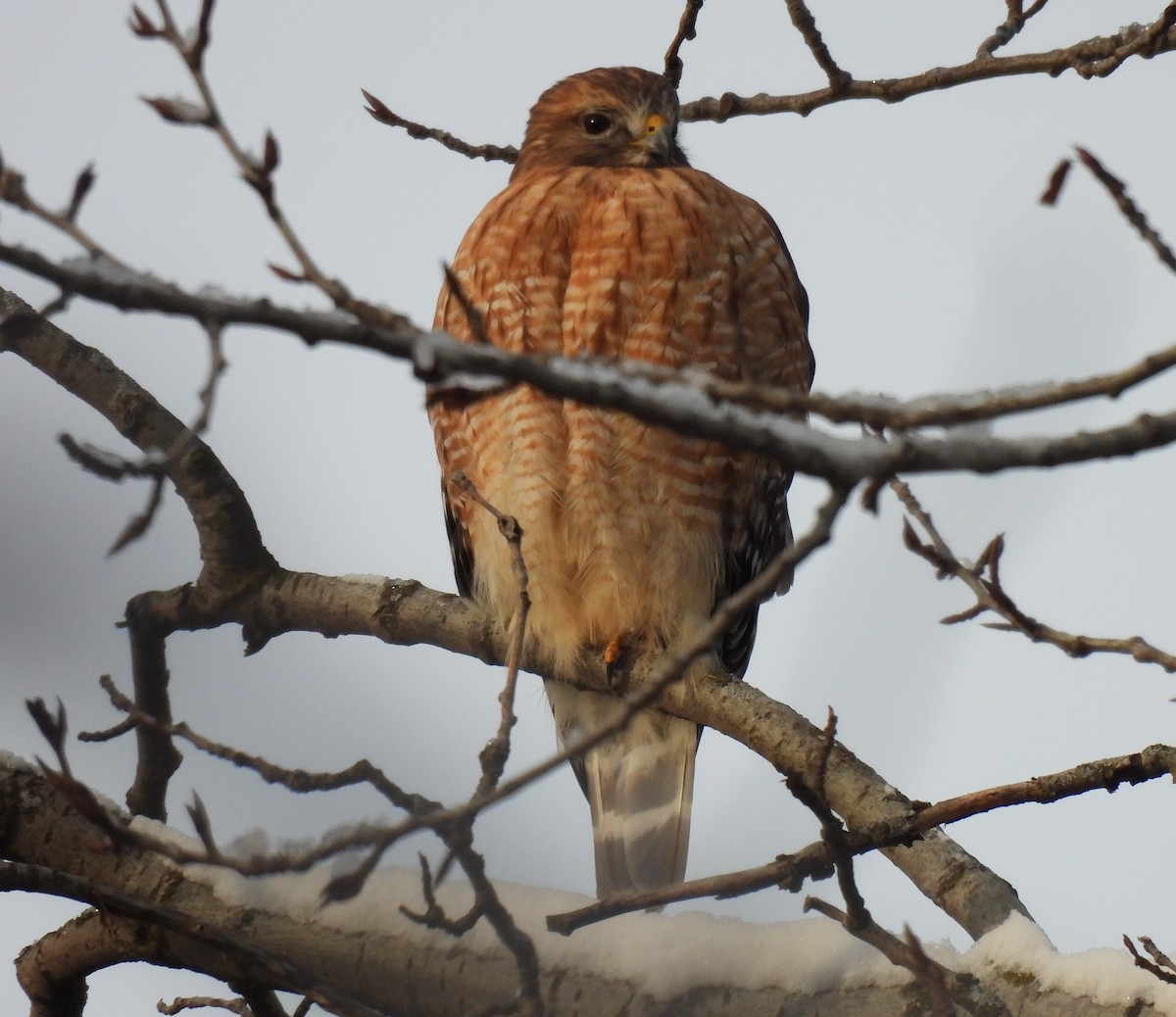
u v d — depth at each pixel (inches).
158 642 350.9
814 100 351.3
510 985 226.7
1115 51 312.5
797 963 215.0
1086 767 229.6
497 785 224.1
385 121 391.9
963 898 264.7
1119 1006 202.5
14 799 259.8
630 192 402.9
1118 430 167.5
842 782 290.5
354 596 353.4
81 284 155.6
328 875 241.9
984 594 224.2
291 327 159.8
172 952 248.5
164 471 171.2
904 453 165.6
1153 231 172.7
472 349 162.1
